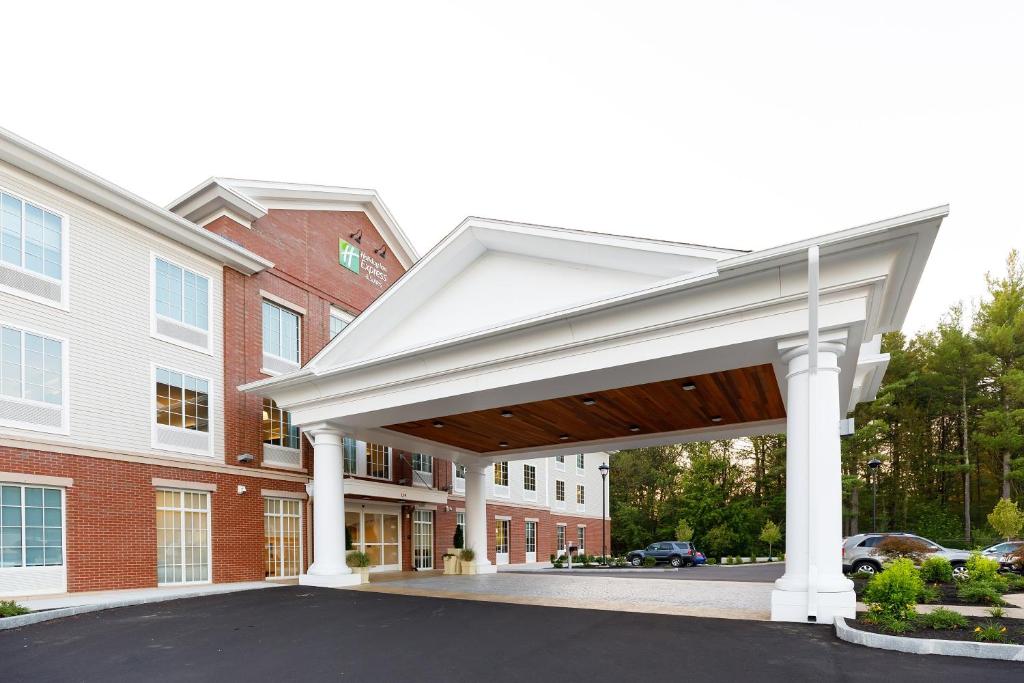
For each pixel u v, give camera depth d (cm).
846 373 1286
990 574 1330
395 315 1614
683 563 3547
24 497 1389
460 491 3092
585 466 4572
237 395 1925
